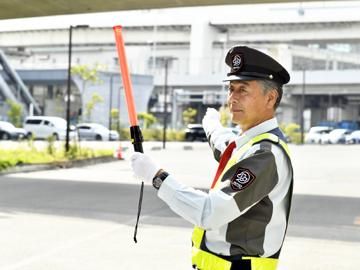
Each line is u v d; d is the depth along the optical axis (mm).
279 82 2467
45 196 14234
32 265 7145
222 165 2518
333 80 79562
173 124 81000
